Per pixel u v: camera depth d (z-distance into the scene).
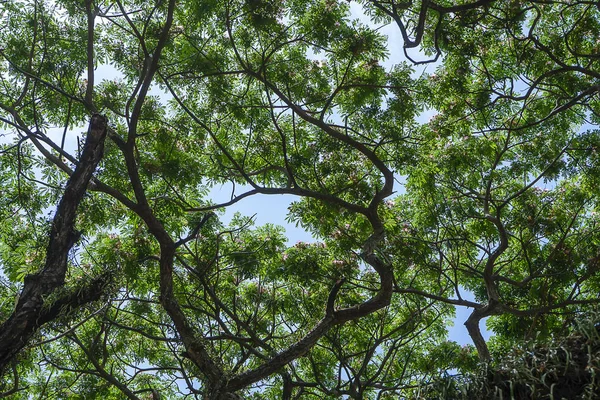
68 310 5.26
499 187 13.23
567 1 12.84
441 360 12.66
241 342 10.09
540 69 12.82
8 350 4.97
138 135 8.74
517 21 11.99
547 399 2.62
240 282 12.88
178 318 7.75
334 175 11.88
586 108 13.27
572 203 13.29
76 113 11.18
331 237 12.26
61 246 5.45
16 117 10.10
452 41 12.04
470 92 12.48
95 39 11.12
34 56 10.96
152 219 8.30
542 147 13.30
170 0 9.20
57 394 12.78
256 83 11.75
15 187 11.32
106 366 13.35
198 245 12.22
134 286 11.25
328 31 10.76
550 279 12.79
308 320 12.29
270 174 12.21
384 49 11.09
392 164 11.53
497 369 2.83
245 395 11.94
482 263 13.59
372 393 13.04
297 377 10.32
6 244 11.05
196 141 12.30
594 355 2.64
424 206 12.95
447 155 12.90
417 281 13.38
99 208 10.48
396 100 11.15
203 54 10.83
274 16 10.54
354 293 12.79
